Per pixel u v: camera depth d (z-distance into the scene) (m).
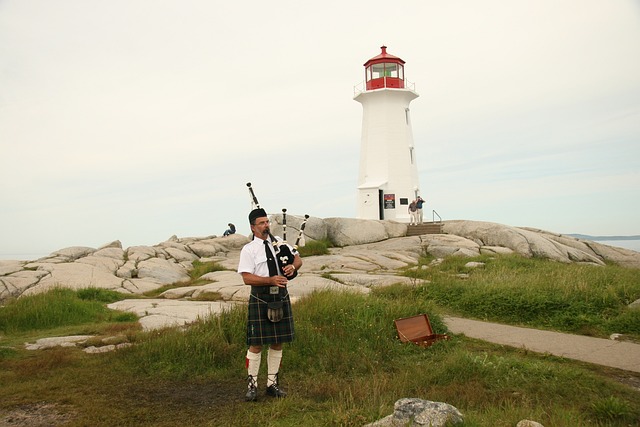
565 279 11.33
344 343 7.41
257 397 5.56
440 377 6.02
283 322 5.63
